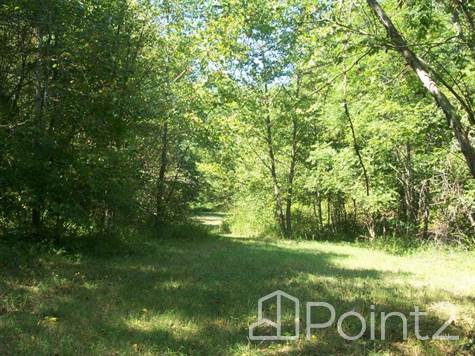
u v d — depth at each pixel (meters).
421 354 6.14
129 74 14.70
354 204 27.25
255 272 11.62
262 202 29.06
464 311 8.28
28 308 7.21
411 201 22.14
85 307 7.44
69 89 13.62
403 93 8.24
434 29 6.70
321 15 7.16
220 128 17.50
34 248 11.54
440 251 18.44
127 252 13.76
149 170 21.88
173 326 6.84
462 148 5.44
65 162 12.45
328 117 19.30
